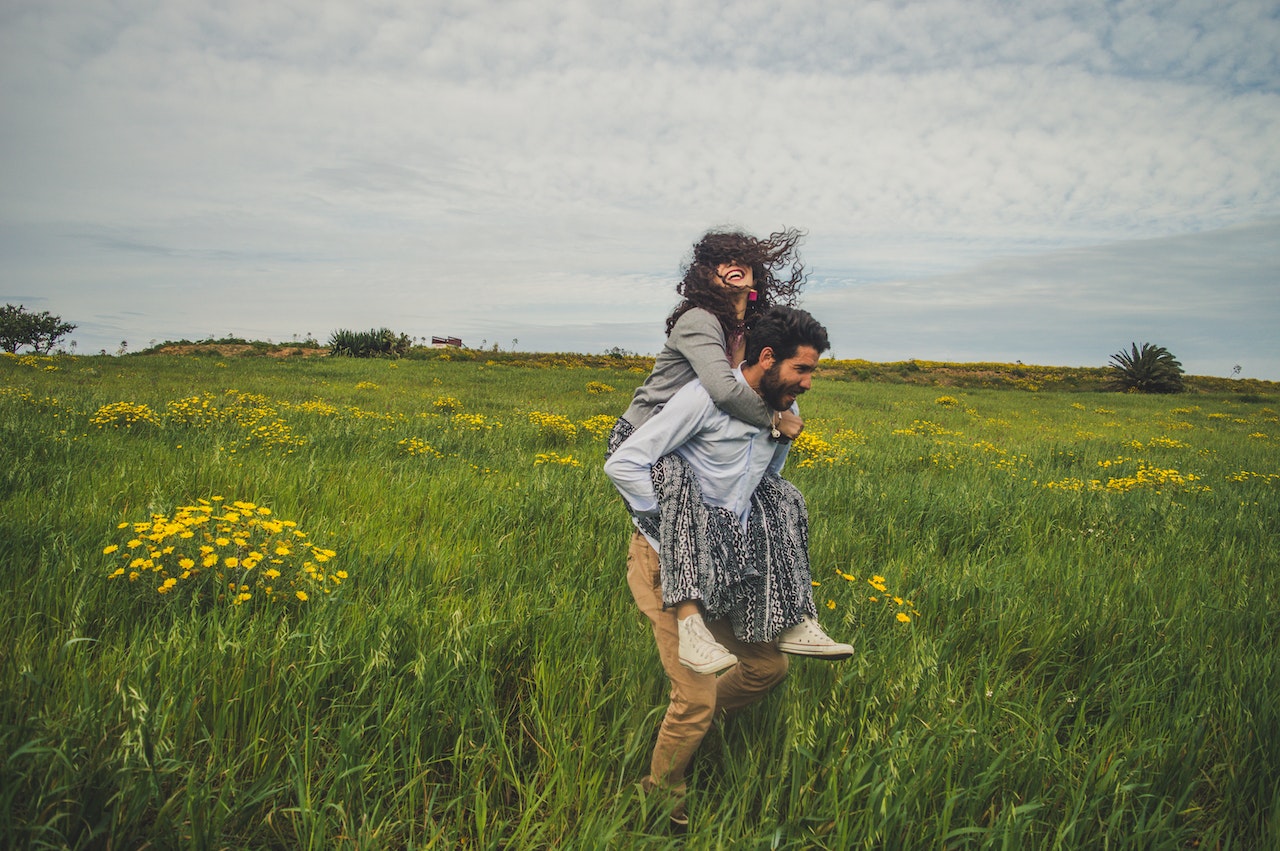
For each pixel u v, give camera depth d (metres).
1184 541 4.79
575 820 1.90
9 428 6.00
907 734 2.07
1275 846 1.82
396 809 1.84
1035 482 7.29
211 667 2.08
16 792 1.61
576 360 42.03
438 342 50.56
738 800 1.87
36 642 2.23
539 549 3.80
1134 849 1.80
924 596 3.30
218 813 1.65
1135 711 2.44
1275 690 2.42
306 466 5.48
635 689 2.29
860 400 24.48
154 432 7.13
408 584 3.01
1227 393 41.12
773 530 2.07
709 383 1.94
